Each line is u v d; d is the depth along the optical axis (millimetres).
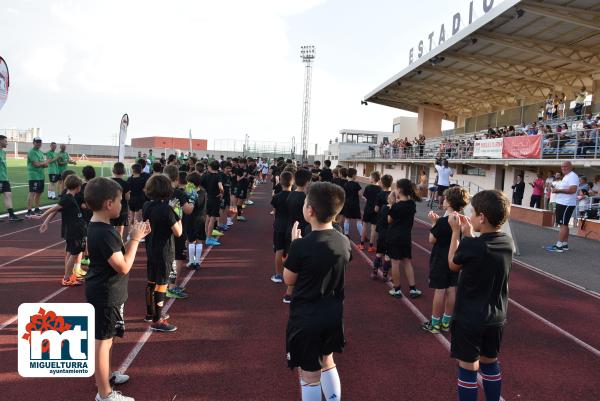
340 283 2850
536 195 16719
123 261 3096
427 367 4176
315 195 2840
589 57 19891
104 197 3080
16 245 8734
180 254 5910
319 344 2762
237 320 5188
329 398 2879
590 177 15898
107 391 3227
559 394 3773
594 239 11539
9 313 5066
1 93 7699
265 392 3611
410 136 50781
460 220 3209
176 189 5805
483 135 24938
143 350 4312
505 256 2953
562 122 18891
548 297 6594
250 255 8688
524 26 16844
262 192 26062
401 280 7273
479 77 25891
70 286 6125
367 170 47438
